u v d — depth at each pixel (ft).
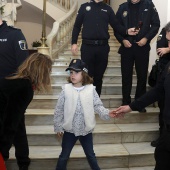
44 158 9.37
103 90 14.12
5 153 5.90
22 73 6.00
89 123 7.93
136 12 11.32
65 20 21.03
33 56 6.24
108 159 9.73
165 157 5.92
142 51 11.27
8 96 5.63
